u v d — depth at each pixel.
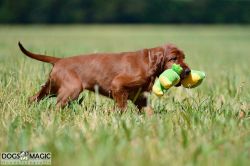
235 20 96.38
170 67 8.30
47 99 8.35
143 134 6.19
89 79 8.52
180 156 5.33
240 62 21.00
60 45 30.28
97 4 95.06
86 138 6.02
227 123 6.85
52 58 8.63
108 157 5.18
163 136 6.08
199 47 34.12
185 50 29.80
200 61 20.03
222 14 96.12
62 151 5.46
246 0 96.50
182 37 49.62
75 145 5.74
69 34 53.00
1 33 51.97
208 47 34.56
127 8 95.62
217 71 15.98
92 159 5.14
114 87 8.31
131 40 40.78
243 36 54.78
